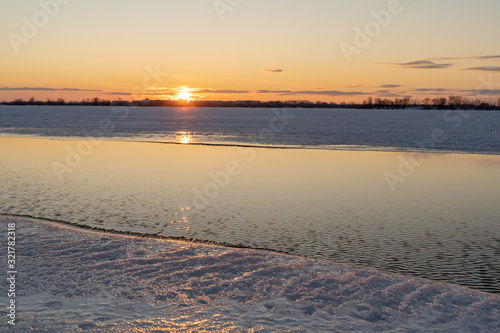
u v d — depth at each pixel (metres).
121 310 6.93
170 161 31.20
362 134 63.19
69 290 7.71
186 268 9.03
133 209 16.20
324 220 14.98
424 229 13.93
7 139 49.69
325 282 8.27
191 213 15.71
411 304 7.34
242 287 8.01
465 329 6.46
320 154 36.62
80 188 20.44
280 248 11.75
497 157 35.09
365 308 7.16
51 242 10.74
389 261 10.83
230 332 6.22
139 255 9.92
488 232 13.59
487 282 9.49
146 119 123.88
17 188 20.22
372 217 15.47
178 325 6.42
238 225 14.18
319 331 6.32
